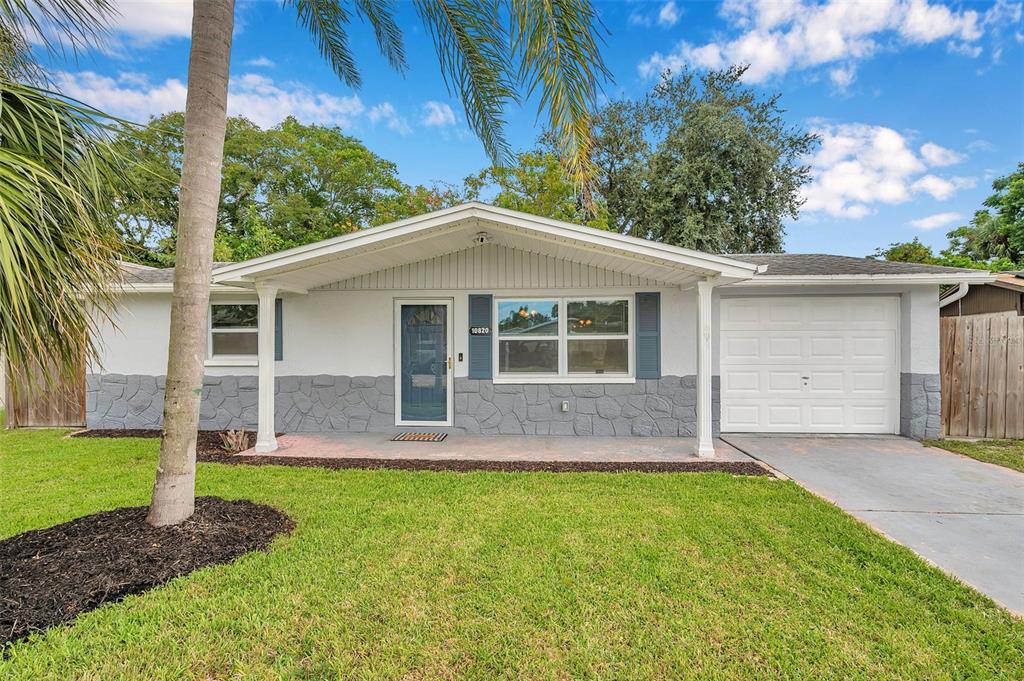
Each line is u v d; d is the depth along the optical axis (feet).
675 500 14.80
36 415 28.32
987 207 60.23
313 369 26.50
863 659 7.41
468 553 11.05
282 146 68.69
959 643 7.79
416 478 17.25
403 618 8.48
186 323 11.60
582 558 10.83
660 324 24.91
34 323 7.79
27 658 7.15
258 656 7.43
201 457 20.48
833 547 11.39
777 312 25.38
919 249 48.67
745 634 8.05
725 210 52.75
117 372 27.32
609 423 25.12
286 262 20.08
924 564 10.48
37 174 7.39
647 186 55.06
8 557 9.93
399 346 26.45
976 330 24.16
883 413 24.98
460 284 25.58
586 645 7.76
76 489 15.84
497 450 21.94
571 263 25.09
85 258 8.46
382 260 23.27
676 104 56.70
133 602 8.75
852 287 24.56
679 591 9.43
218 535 11.34
